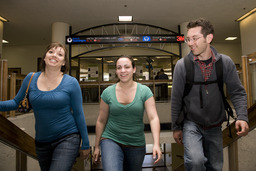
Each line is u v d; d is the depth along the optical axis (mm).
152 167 8938
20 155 1711
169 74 10617
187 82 1202
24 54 10594
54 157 1126
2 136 1167
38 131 1191
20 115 3195
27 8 6172
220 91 1192
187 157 1081
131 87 1376
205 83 1177
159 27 7922
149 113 1347
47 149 1189
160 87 8367
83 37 7109
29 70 10492
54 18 7000
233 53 10789
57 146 1164
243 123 1086
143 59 10609
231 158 1684
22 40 9680
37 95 1149
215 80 1177
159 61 10719
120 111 1306
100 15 6816
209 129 1196
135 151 1326
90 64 10383
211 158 1214
